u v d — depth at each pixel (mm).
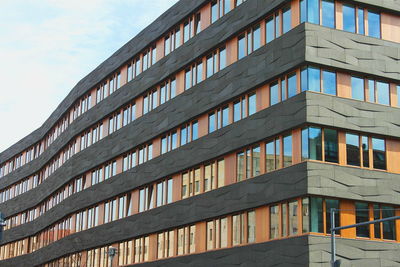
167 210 52281
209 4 51156
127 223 58188
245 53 45812
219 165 46969
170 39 56344
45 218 80438
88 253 65562
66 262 70938
